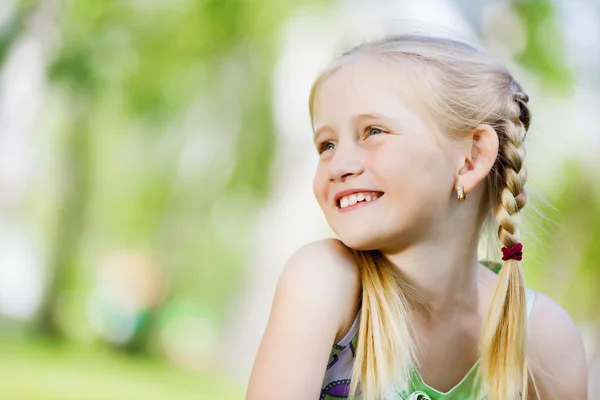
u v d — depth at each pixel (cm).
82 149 829
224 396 700
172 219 870
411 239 137
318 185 141
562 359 157
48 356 805
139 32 783
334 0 762
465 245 144
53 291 912
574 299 510
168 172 845
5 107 777
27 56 758
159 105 802
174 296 909
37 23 754
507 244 145
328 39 763
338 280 135
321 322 132
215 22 782
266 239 852
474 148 141
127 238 882
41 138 812
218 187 841
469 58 146
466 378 149
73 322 919
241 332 902
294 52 786
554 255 391
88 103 794
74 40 759
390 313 134
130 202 858
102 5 762
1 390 574
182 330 930
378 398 136
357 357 135
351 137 138
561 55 655
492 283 156
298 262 137
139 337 928
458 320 148
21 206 892
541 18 655
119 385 680
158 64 791
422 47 143
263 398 129
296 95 802
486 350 144
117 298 915
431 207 136
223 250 862
